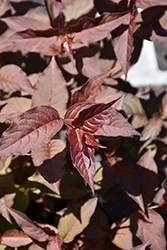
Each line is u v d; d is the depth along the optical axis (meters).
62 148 0.64
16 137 0.56
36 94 0.63
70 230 0.68
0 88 0.69
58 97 0.63
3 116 0.68
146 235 0.68
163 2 0.68
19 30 0.67
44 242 0.67
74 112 0.60
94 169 0.57
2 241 0.67
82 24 0.65
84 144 0.58
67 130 0.59
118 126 0.60
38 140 0.57
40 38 0.65
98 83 0.61
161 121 0.74
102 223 0.73
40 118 0.57
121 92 0.67
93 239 0.74
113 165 0.68
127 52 0.66
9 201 0.68
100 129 0.60
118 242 0.72
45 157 0.63
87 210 0.68
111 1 0.71
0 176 0.69
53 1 0.64
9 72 0.69
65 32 0.66
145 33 0.71
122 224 0.73
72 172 0.74
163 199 0.68
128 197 0.71
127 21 0.67
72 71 0.70
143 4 0.68
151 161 0.70
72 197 0.72
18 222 0.64
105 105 0.56
